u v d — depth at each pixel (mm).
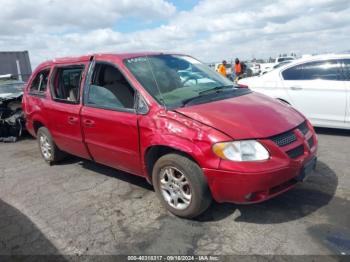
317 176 4371
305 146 3361
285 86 6879
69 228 3562
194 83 4242
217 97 3854
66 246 3234
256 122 3250
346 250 2844
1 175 5512
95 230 3477
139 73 3990
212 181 3150
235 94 4055
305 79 6707
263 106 3676
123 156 4023
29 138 8453
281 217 3428
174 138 3324
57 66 5109
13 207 4195
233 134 3084
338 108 6316
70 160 5926
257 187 3020
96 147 4391
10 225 3740
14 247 3297
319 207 3570
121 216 3725
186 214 3455
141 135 3648
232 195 3123
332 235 3061
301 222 3311
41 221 3770
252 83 7406
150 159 3756
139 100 3742
